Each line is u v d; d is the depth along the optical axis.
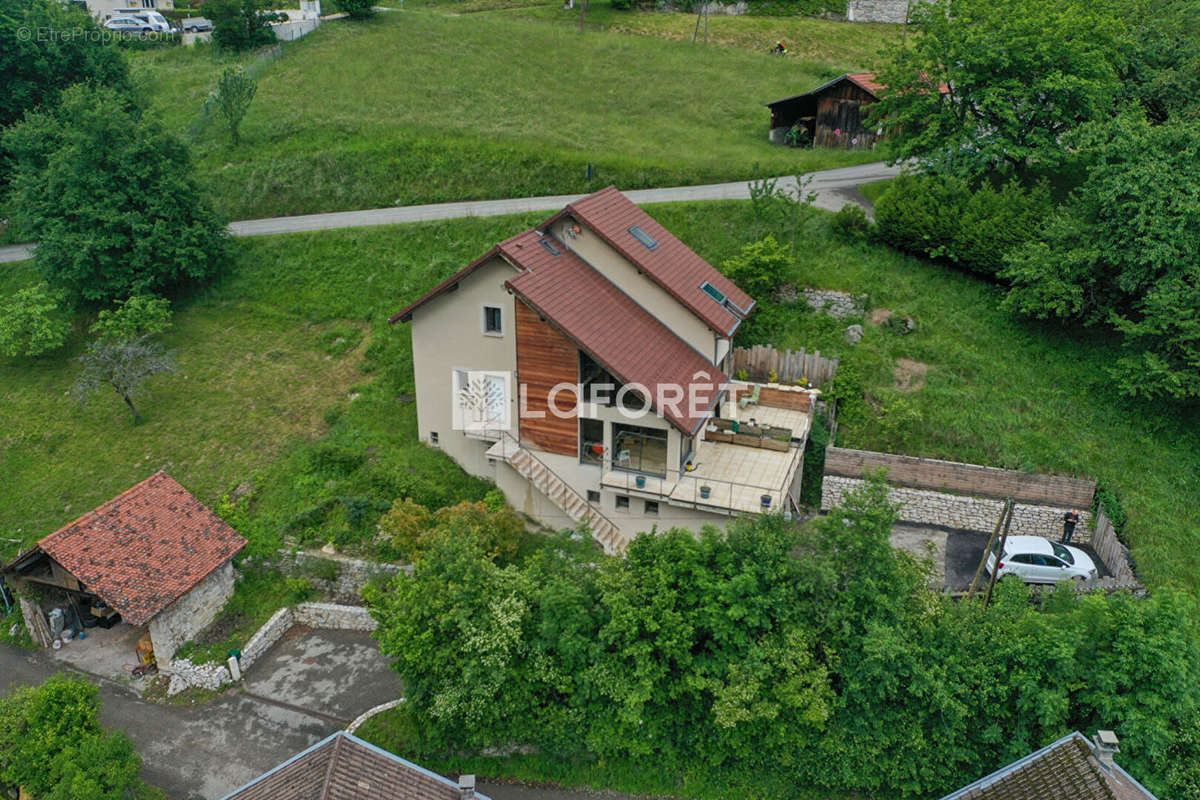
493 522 26.09
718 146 50.09
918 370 32.94
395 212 43.97
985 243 34.59
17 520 29.61
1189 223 29.53
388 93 56.44
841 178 44.75
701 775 21.89
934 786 20.83
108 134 37.81
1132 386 29.53
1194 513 27.69
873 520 20.92
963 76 36.94
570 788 21.95
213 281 39.78
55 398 34.25
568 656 21.27
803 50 67.50
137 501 26.77
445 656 21.25
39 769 20.02
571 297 27.64
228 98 48.97
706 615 20.80
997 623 21.23
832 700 20.61
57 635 26.89
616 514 28.27
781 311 35.69
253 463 31.05
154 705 24.47
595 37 67.62
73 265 36.44
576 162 45.72
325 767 17.69
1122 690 19.53
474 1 80.56
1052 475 29.33
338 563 27.48
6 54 46.72
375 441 31.56
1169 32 42.50
